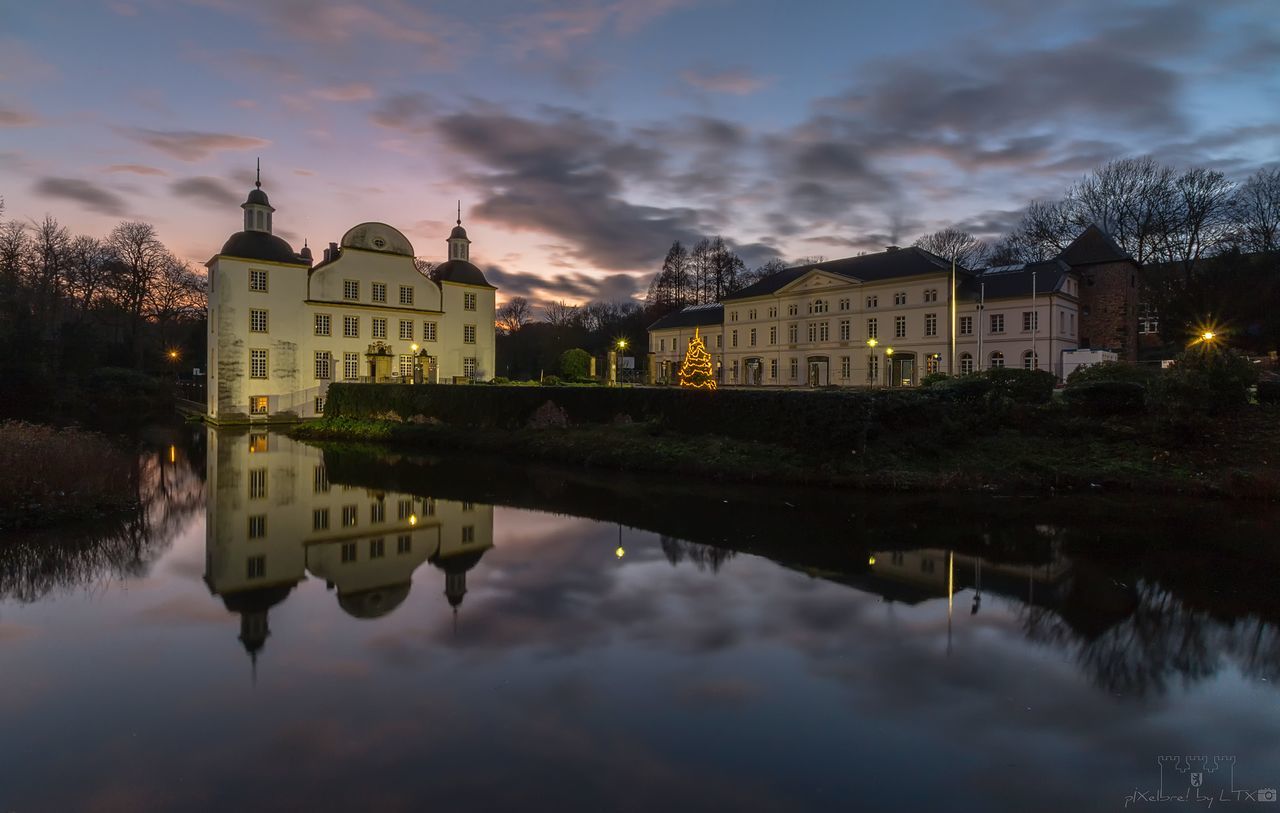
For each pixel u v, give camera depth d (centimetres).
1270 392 1730
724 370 6166
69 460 1295
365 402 3450
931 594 845
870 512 1349
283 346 4228
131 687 571
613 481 1770
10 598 809
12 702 542
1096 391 1792
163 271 6194
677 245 8738
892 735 507
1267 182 4569
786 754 478
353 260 4512
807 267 5825
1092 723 529
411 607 788
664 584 883
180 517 1312
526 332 8438
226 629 712
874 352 5034
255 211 4259
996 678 607
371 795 421
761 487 1648
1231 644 689
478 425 2830
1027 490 1537
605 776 446
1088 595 841
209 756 464
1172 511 1332
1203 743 502
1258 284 3625
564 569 955
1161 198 4972
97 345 4975
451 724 512
